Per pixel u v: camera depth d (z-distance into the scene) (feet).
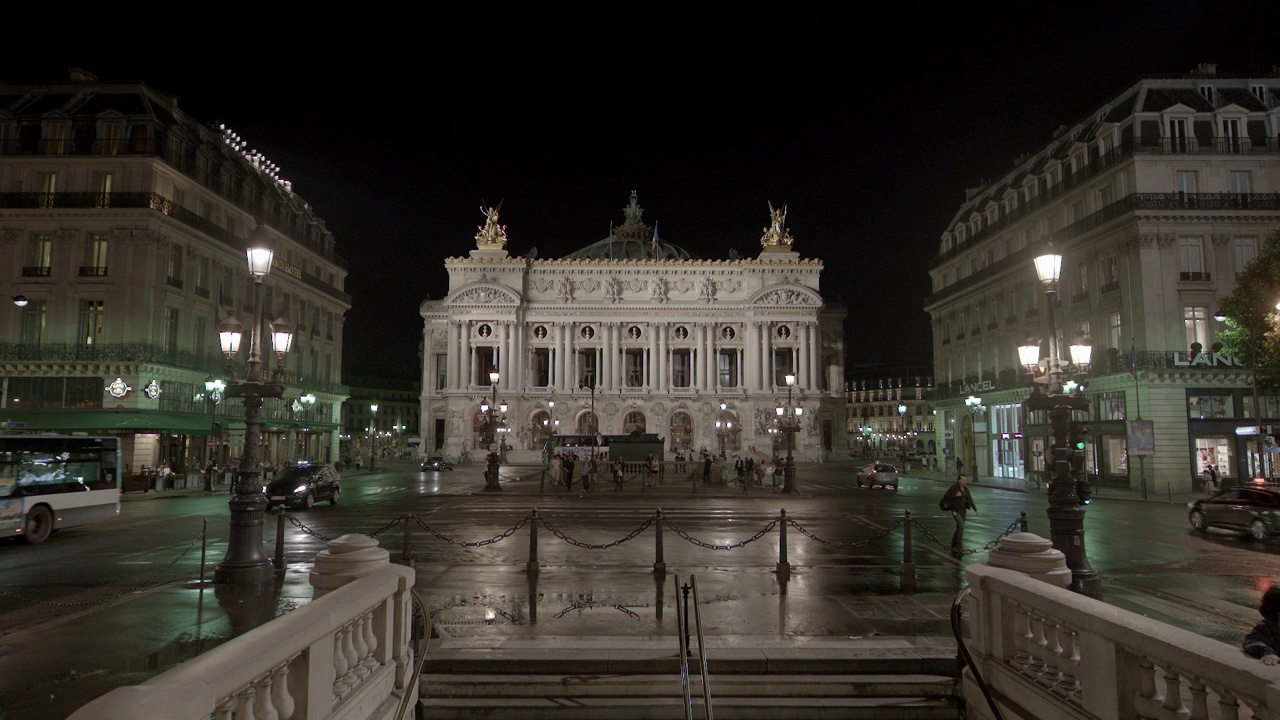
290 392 202.39
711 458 197.36
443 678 28.14
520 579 47.44
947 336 218.59
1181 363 133.18
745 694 27.73
